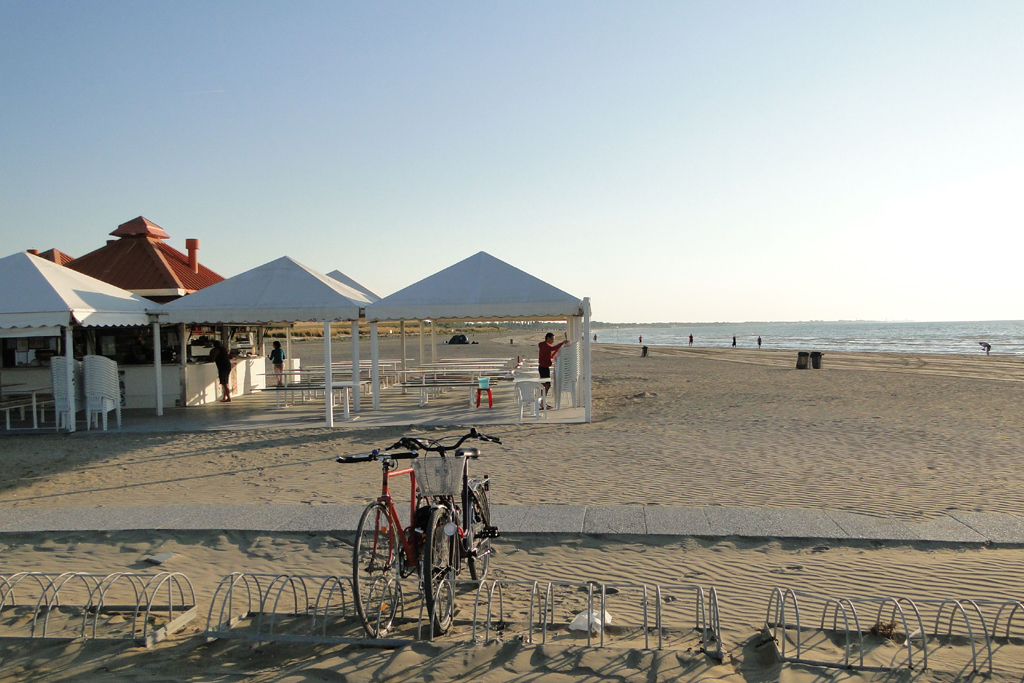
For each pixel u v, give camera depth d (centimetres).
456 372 2022
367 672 386
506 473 929
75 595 540
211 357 1830
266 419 1505
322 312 1465
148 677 392
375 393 1622
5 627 474
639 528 654
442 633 442
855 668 385
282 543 648
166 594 539
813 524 659
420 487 445
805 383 2331
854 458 1008
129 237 2106
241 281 1563
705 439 1191
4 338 1722
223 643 440
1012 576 536
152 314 1519
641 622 464
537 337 11038
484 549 534
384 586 462
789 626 447
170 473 980
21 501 835
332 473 958
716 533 637
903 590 513
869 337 11350
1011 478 866
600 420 1439
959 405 1658
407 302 1477
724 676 379
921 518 684
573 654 397
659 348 6562
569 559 594
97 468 1024
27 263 1423
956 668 386
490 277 1521
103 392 1359
